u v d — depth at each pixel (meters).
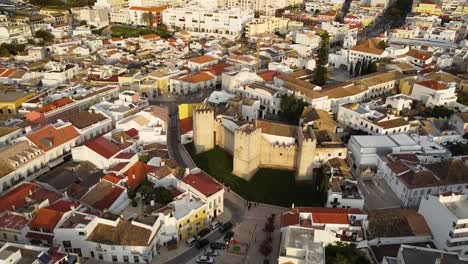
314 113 175.50
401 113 187.00
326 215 111.19
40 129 152.88
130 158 141.00
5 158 135.00
